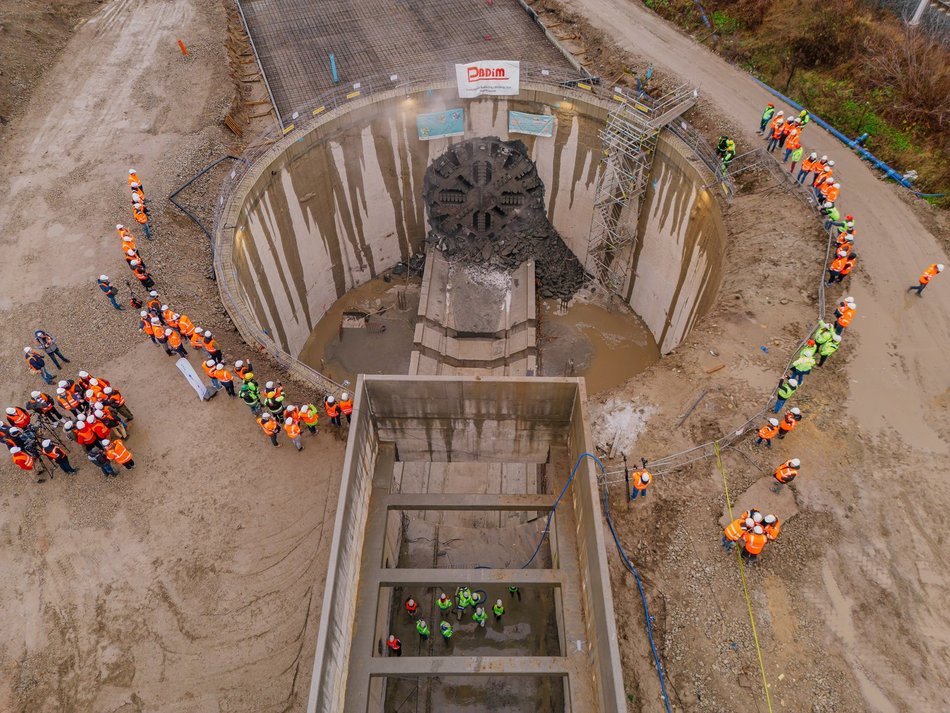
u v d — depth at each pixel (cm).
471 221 3656
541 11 3897
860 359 2172
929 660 1563
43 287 2512
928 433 1981
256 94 3428
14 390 2198
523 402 1684
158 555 1828
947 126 2731
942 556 1733
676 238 3120
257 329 2378
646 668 1566
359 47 3672
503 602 2064
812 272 2444
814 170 2648
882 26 3070
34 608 1731
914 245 2508
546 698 1881
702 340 2309
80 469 2008
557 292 3706
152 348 2331
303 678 1609
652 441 2020
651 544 1786
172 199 2852
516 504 1695
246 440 2080
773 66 3250
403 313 3700
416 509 1716
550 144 3503
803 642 1598
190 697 1590
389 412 1723
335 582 1289
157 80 3469
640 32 3597
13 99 3331
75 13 3941
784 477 1788
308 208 3325
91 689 1602
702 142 2959
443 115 3406
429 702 1889
